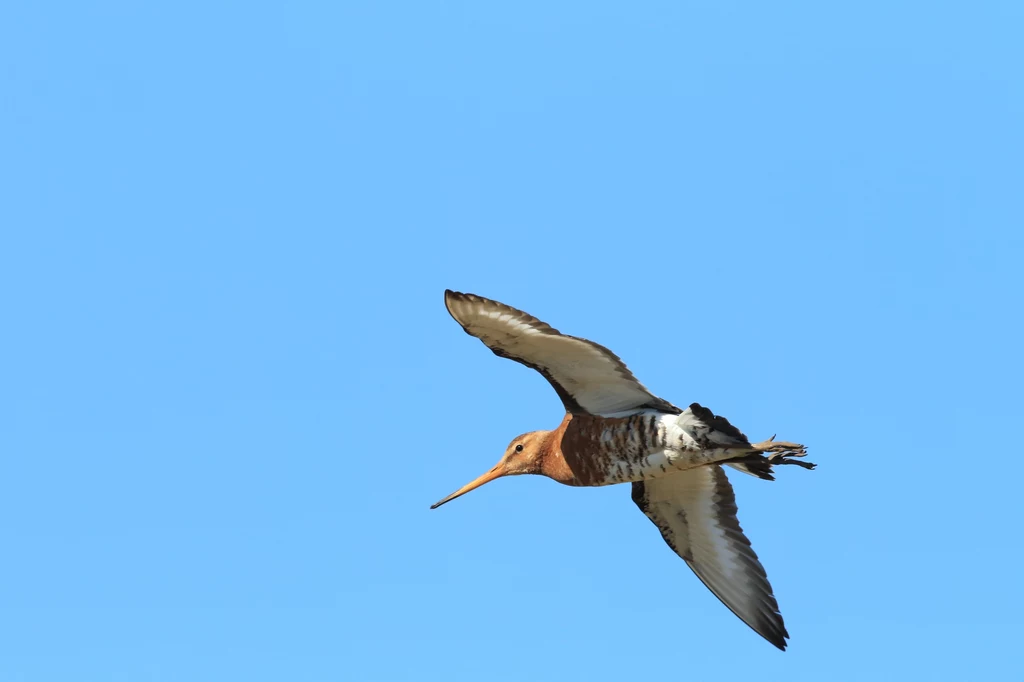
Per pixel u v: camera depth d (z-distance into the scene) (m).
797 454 16.55
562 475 16.58
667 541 17.81
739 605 17.08
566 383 15.80
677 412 15.53
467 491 17.50
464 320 14.66
